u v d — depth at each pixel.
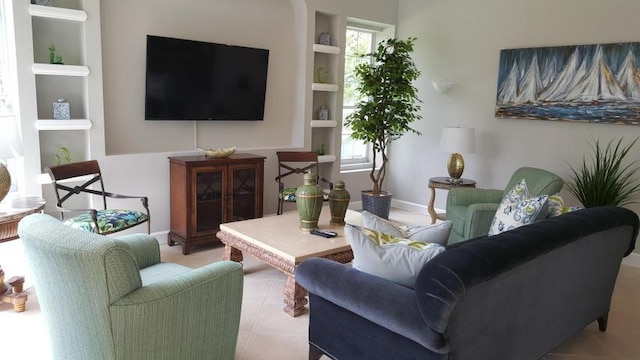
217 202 4.29
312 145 5.80
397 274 1.99
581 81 4.43
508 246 1.88
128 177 4.12
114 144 4.20
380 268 2.01
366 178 6.30
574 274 2.47
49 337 2.01
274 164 5.16
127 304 1.74
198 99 4.52
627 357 2.71
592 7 4.34
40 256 1.79
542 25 4.72
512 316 2.06
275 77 5.27
